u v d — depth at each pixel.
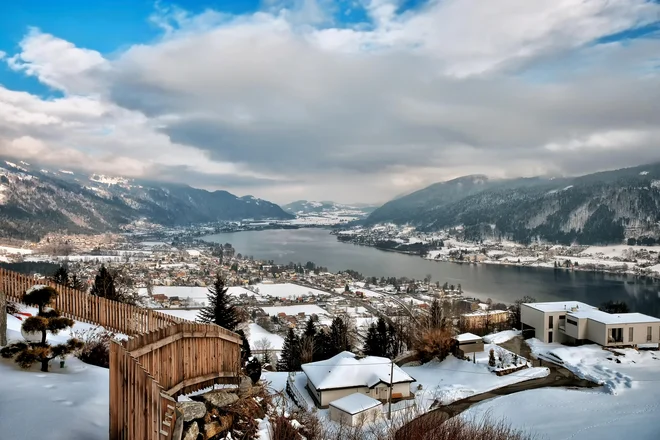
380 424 24.31
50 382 10.24
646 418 27.34
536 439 24.58
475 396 33.72
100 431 8.21
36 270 109.56
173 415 6.50
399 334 54.50
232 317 38.44
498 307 88.38
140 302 72.31
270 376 37.50
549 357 42.41
